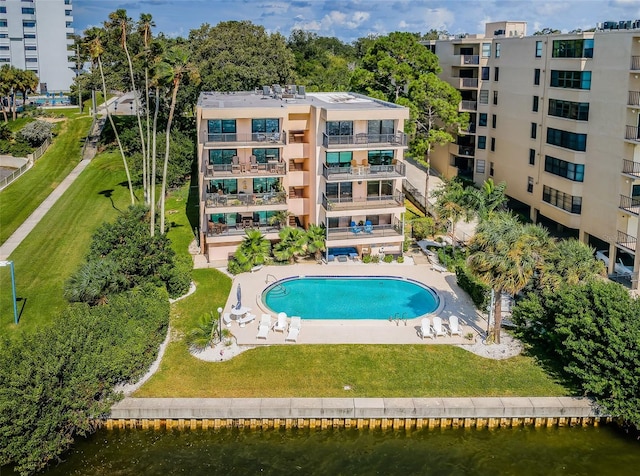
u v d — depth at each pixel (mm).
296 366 36719
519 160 62375
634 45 45500
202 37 105250
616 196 48031
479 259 36219
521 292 43281
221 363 36969
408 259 53531
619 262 50375
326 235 51344
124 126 97625
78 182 77062
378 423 33312
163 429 33219
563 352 35188
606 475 30172
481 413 33156
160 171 72188
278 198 52344
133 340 34688
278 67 98625
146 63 57031
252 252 50656
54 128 100688
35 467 29594
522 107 61094
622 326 33031
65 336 33188
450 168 75938
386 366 36719
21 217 63500
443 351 38250
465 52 73188
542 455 31547
